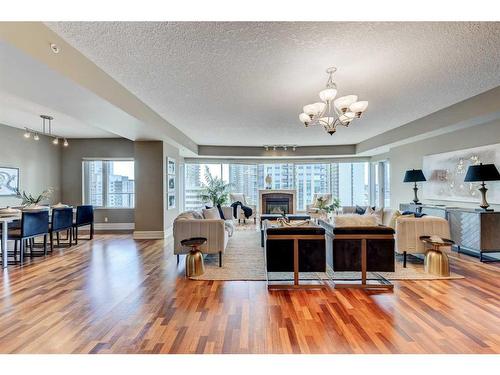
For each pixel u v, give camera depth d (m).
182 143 6.55
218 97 3.94
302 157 9.02
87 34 2.31
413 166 6.23
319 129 6.11
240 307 2.68
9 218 4.11
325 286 3.22
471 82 3.42
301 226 3.37
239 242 5.79
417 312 2.55
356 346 2.01
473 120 4.13
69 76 2.49
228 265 4.11
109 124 4.42
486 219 4.16
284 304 2.75
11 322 2.39
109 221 7.66
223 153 8.41
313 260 3.18
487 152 4.36
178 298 2.91
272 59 2.76
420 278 3.47
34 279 3.51
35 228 4.47
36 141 6.64
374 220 3.36
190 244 3.58
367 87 3.57
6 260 4.03
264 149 8.59
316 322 2.37
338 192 9.38
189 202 9.09
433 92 3.78
